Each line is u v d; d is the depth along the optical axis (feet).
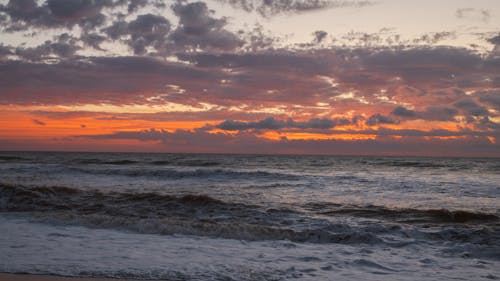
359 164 158.81
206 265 18.90
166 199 41.98
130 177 77.30
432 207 42.45
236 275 17.40
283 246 23.75
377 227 29.04
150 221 29.04
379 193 54.29
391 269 19.15
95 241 23.66
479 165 147.13
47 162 130.11
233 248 22.84
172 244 23.43
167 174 80.53
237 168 117.19
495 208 41.98
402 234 27.50
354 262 20.20
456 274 18.42
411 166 140.26
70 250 21.20
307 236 26.22
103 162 135.33
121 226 28.37
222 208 38.19
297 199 47.96
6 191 44.37
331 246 24.11
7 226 28.07
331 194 53.21
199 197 41.32
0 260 18.84
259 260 20.18
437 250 23.39
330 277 17.52
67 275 16.72
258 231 26.96
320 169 120.98
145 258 19.90
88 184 64.28
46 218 30.81
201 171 81.15
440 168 125.59
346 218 34.71
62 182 66.28
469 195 52.19
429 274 18.38
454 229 28.19
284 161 196.34
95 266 18.16
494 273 18.62
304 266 19.22
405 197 50.31
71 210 37.86
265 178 77.61
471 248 23.26
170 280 16.53
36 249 21.25
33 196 42.88
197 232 26.81
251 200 46.70
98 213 36.60
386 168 127.13
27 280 15.93
